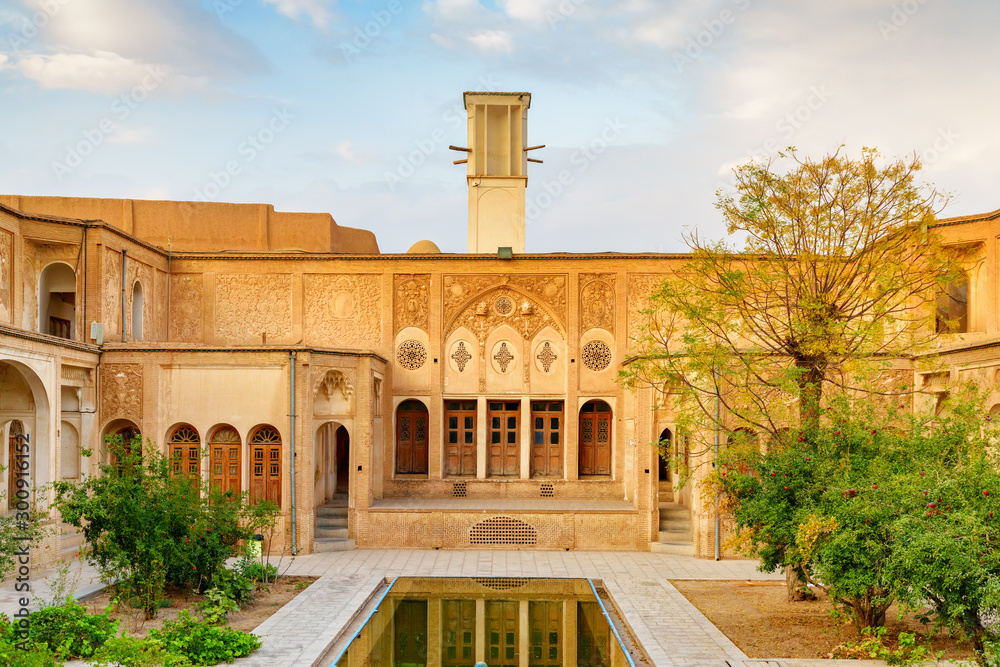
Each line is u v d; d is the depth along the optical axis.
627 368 18.86
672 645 10.30
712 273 13.98
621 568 15.38
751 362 12.56
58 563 12.02
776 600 12.81
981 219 16.73
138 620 11.25
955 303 18.03
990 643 7.96
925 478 9.30
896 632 10.75
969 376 15.58
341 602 12.48
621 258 19.95
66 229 16.72
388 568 15.23
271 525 13.80
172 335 20.08
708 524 16.36
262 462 16.88
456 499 19.48
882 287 11.91
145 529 11.55
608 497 19.53
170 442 17.00
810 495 10.36
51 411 14.89
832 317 12.10
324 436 19.69
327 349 17.06
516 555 16.72
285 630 10.88
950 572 8.16
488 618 12.59
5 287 15.72
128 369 16.86
